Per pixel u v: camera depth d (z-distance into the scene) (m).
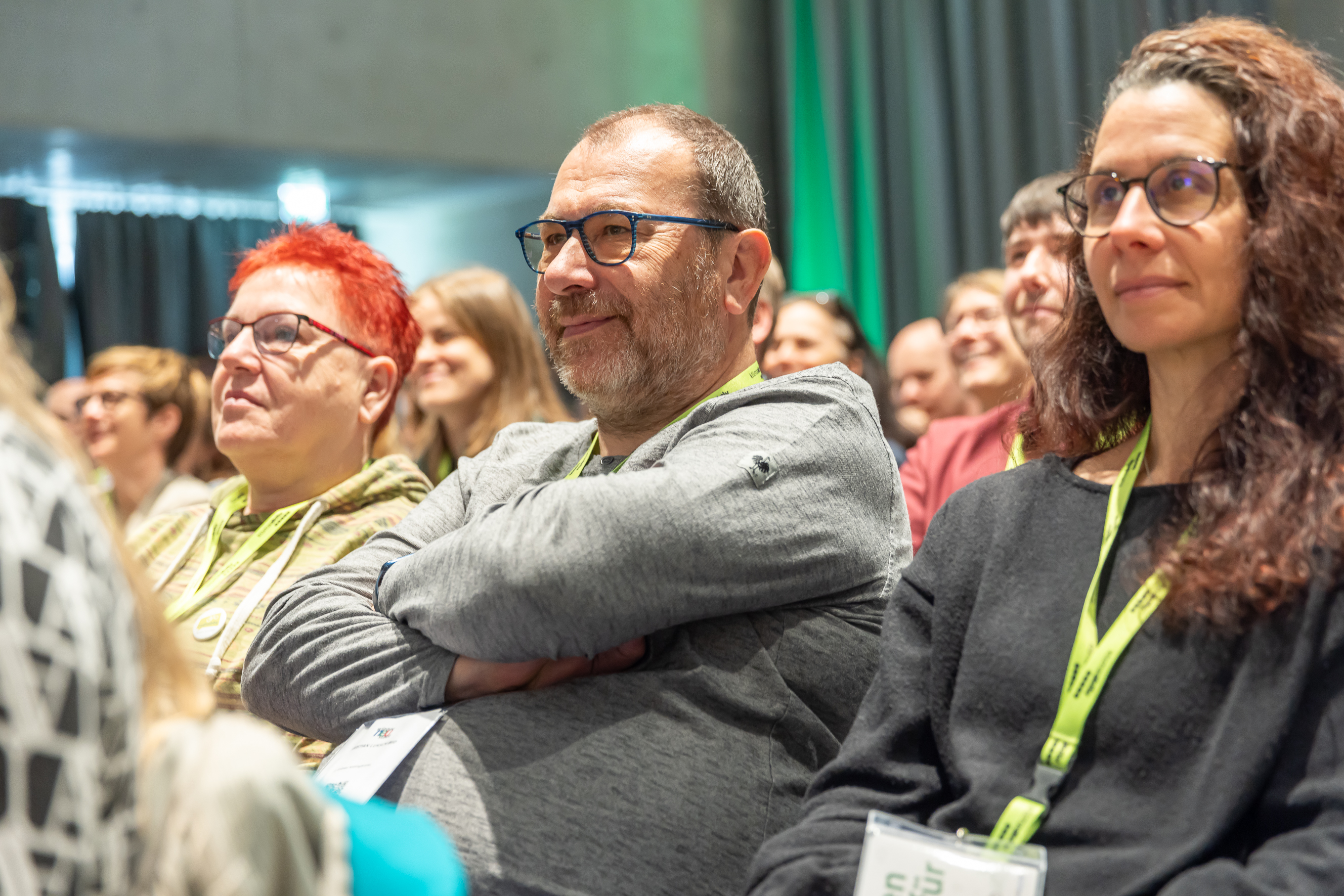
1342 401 1.04
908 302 6.09
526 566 1.33
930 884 0.98
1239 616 1.01
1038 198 2.38
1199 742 1.01
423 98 6.48
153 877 0.65
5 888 0.56
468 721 1.38
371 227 8.26
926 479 2.59
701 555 1.36
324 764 1.43
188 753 0.68
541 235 1.64
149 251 7.50
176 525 2.18
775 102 6.85
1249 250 1.08
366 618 1.52
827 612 1.48
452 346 3.35
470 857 1.32
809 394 1.53
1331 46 3.85
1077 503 1.18
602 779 1.35
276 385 1.99
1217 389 1.13
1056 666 1.10
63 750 0.58
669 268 1.57
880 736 1.19
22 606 0.58
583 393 1.61
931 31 5.93
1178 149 1.09
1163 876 0.96
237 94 6.12
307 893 0.67
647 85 6.88
